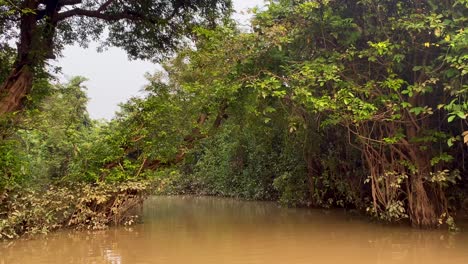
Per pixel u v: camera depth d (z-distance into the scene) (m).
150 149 10.23
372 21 7.96
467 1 6.57
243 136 16.34
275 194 16.70
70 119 15.76
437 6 7.19
